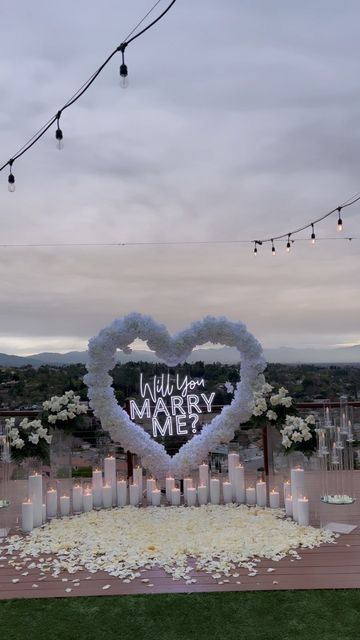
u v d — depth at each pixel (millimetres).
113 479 5133
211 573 3389
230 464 5184
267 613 2842
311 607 2896
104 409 5090
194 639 2594
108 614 2869
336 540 4000
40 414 5359
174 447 5559
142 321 5098
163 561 3594
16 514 4824
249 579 3289
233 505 5004
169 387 5359
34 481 4500
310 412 5402
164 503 5160
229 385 5391
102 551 3816
